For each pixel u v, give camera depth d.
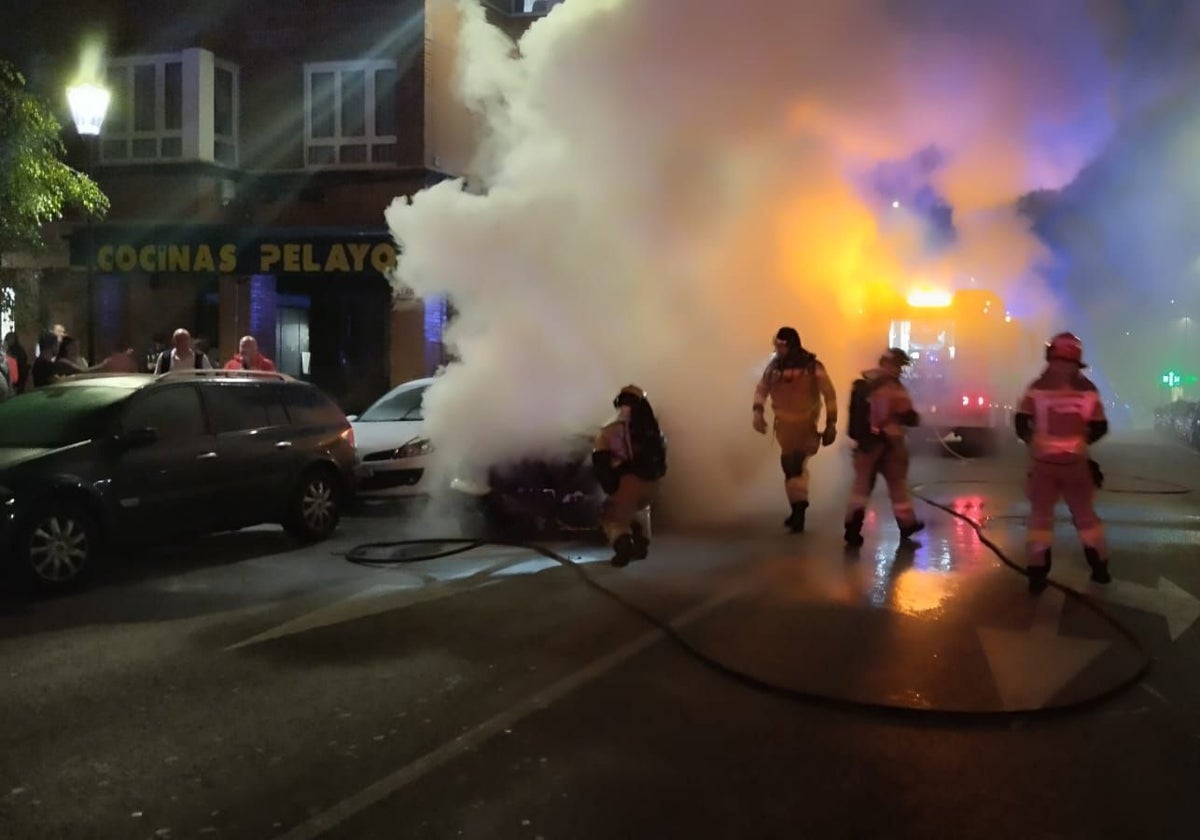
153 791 4.55
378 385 19.36
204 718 5.43
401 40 18.77
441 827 4.22
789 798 4.50
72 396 9.16
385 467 11.62
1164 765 4.87
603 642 6.78
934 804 4.46
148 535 8.88
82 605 7.85
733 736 5.20
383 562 9.34
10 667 6.30
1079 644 6.61
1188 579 8.48
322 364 19.72
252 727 5.30
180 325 19.31
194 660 6.43
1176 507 12.59
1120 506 12.66
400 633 7.03
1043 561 7.97
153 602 7.93
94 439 8.60
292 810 4.37
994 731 5.29
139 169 18.58
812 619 7.20
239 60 19.36
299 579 8.72
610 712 5.52
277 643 6.80
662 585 8.26
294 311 19.80
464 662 6.38
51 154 12.45
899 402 9.77
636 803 4.45
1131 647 6.55
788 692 5.74
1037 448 8.09
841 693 5.70
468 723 5.36
